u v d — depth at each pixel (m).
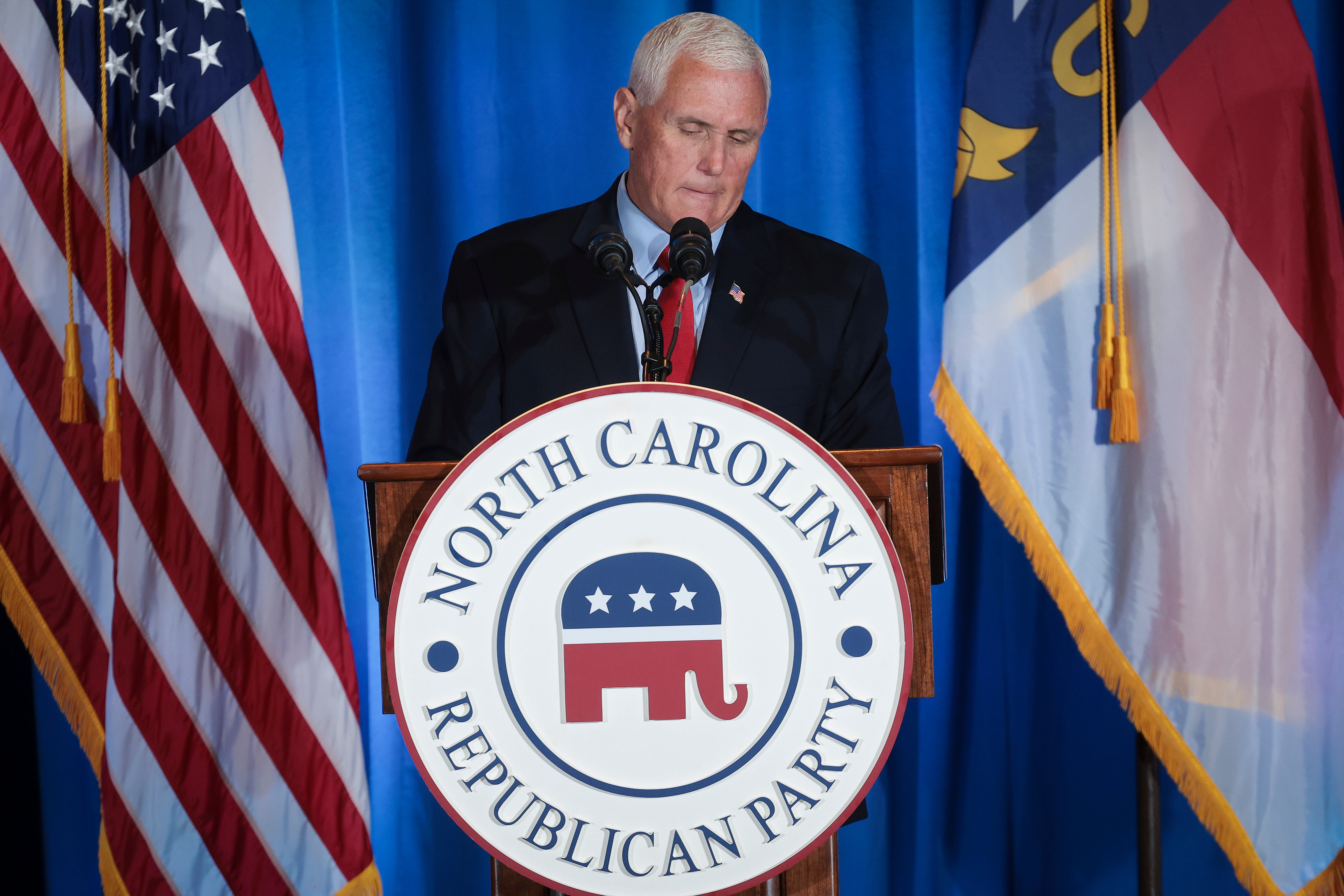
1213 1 2.02
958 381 2.03
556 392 1.75
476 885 2.51
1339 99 2.51
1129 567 2.00
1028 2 2.07
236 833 1.98
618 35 2.52
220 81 2.09
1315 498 1.93
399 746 2.52
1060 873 2.55
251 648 2.01
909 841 2.53
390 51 2.54
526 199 2.52
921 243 2.53
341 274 2.52
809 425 1.75
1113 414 1.93
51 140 2.19
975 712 2.54
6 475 2.18
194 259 2.04
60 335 2.19
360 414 2.52
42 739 2.48
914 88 2.53
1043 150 2.05
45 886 2.48
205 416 2.02
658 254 1.84
